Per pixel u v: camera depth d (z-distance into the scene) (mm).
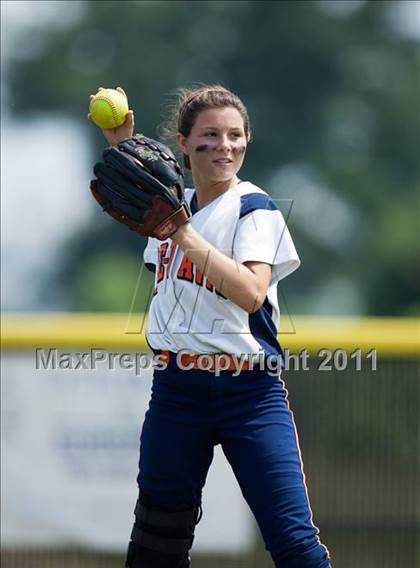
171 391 11078
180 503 11250
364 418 17609
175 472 11125
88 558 17344
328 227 76438
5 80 83250
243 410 10906
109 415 17328
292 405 17578
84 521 17344
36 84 82625
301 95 80875
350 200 77500
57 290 79938
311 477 17578
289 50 81125
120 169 10484
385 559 17562
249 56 80938
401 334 17594
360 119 81625
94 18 80812
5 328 17297
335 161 78438
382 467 17609
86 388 17328
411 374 17625
